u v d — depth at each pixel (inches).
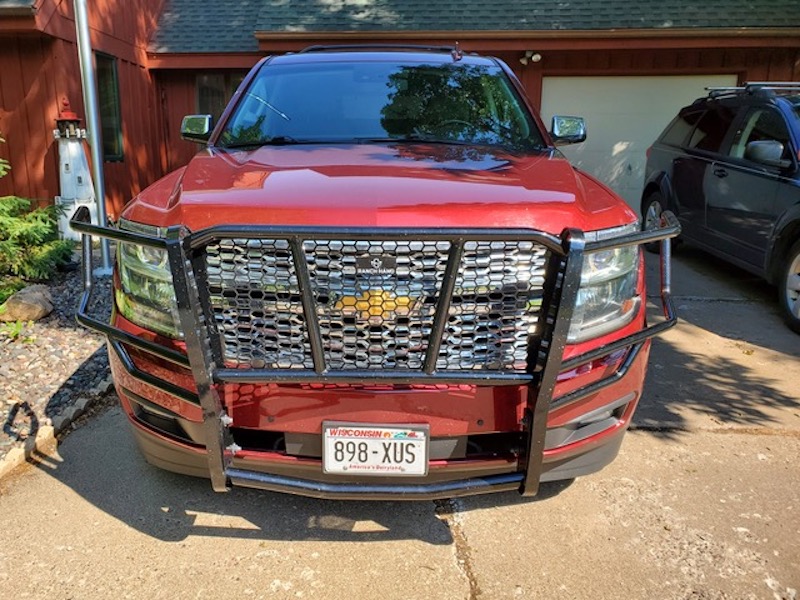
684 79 426.0
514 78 158.9
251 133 138.2
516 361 89.8
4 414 147.6
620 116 434.6
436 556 105.1
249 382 88.4
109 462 131.1
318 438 94.2
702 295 263.3
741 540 109.1
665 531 111.3
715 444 141.9
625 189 444.1
